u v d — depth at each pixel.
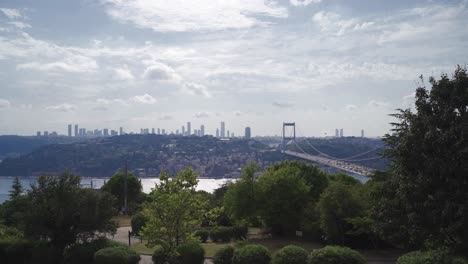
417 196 18.92
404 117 20.83
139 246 39.03
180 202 26.64
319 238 43.84
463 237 17.83
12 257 31.27
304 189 46.22
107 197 33.78
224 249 28.86
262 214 45.72
